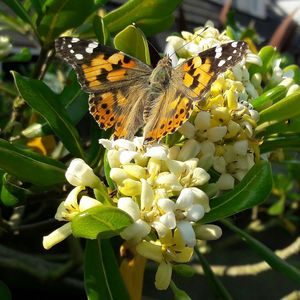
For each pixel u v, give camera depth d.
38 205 0.24
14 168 0.11
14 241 0.29
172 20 0.15
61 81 0.21
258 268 0.20
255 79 0.13
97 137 0.13
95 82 0.11
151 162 0.10
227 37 0.14
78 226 0.09
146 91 0.11
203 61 0.11
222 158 0.11
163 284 0.10
